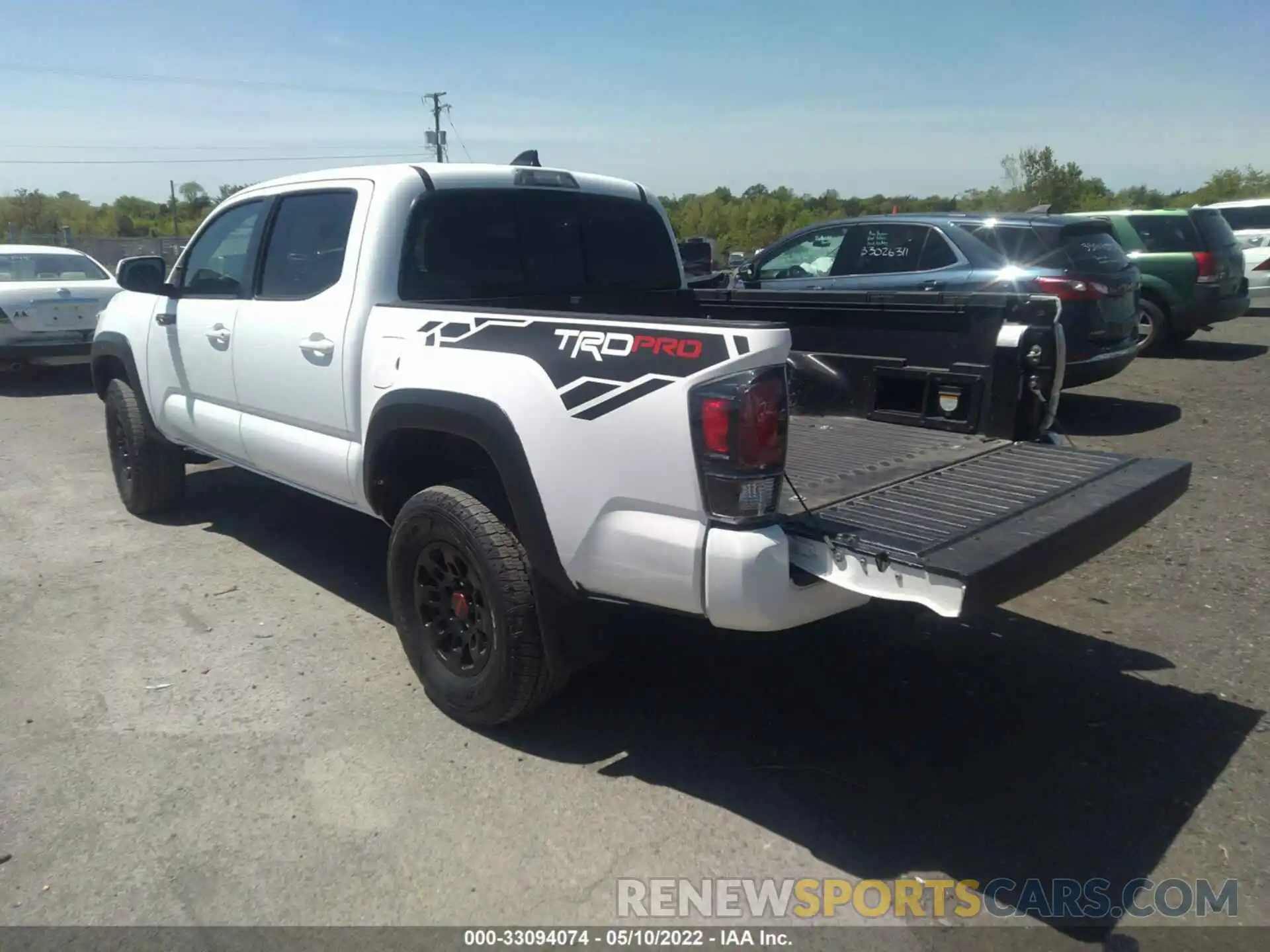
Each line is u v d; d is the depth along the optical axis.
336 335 4.16
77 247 32.94
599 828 3.18
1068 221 8.02
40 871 2.99
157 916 2.80
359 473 4.15
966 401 4.15
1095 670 4.21
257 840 3.12
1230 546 5.59
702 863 3.01
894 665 4.29
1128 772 3.45
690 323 2.97
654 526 3.00
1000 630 4.62
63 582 5.32
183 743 3.69
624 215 5.12
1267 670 4.17
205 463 6.55
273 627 4.72
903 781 3.43
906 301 4.25
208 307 5.12
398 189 4.18
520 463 3.28
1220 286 11.60
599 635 3.48
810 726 3.80
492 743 3.68
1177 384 10.44
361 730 3.78
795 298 4.69
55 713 3.91
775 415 2.86
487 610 3.57
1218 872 2.94
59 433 9.17
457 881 2.94
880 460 3.77
